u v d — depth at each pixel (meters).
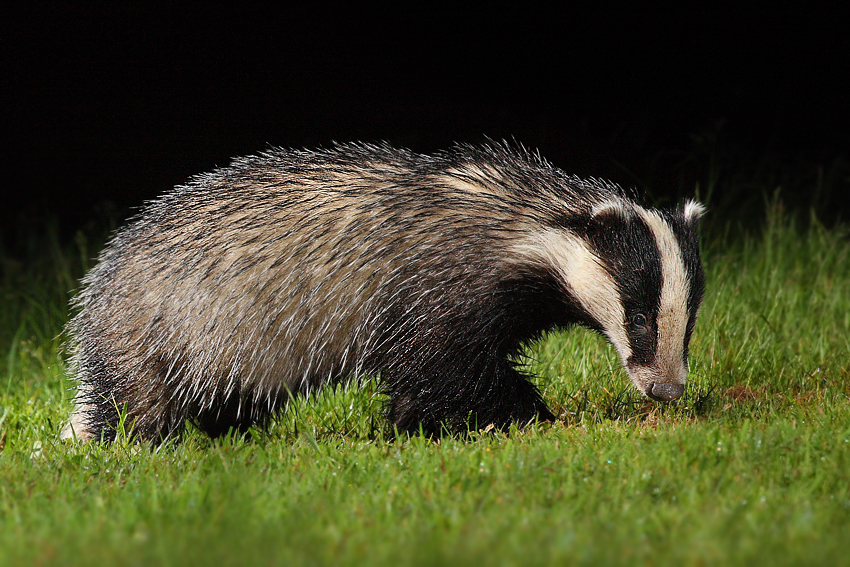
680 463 8.33
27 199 23.69
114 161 23.67
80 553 6.17
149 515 7.27
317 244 10.93
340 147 11.91
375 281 10.90
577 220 10.71
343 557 6.07
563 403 12.23
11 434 11.76
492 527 6.68
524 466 8.38
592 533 6.54
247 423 11.88
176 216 11.24
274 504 7.53
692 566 5.79
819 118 23.83
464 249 10.75
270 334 11.05
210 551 6.23
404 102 24.17
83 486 8.55
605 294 10.43
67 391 13.19
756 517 6.82
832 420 9.84
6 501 7.88
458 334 10.83
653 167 21.70
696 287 10.30
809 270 17.11
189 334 11.02
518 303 10.91
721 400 11.56
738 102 24.03
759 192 20.92
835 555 5.98
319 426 11.94
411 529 6.80
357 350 11.15
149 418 11.42
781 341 14.10
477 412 11.07
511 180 11.17
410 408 11.13
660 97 24.19
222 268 10.91
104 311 11.32
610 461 8.51
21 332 16.44
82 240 19.42
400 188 11.04
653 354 10.24
